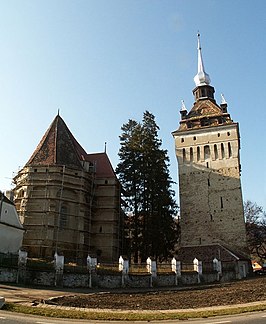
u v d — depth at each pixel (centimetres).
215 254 4806
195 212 5550
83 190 4819
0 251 3438
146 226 4831
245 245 5112
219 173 5638
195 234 5419
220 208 5431
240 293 2308
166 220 4900
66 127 5384
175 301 1995
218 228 5328
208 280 3856
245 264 4822
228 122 5869
